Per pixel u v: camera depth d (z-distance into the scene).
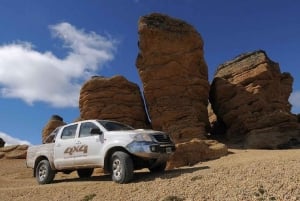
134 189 10.74
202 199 9.02
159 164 12.55
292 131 21.31
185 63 23.92
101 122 13.16
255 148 20.77
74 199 10.94
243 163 11.66
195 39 24.34
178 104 23.00
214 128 26.75
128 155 11.70
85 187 11.82
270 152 16.42
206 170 11.45
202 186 9.80
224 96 24.98
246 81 24.36
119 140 11.93
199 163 15.74
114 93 24.17
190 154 16.45
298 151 15.06
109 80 24.38
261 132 21.56
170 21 24.28
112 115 23.70
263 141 21.11
